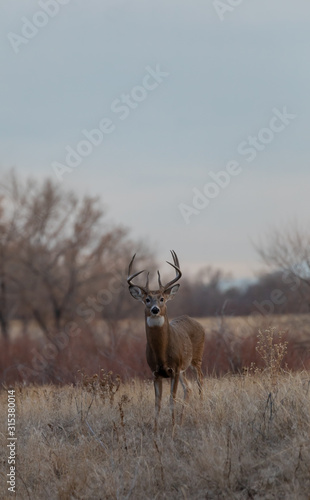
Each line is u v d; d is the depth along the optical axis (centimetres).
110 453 3500
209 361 6312
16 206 15412
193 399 3988
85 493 3225
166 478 3150
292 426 3250
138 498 3089
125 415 4006
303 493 2798
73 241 14938
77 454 3594
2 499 3353
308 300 8231
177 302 14062
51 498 3284
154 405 4144
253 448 3192
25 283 15312
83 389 4678
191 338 4450
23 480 3506
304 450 3002
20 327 17862
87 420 4012
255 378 4181
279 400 3525
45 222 15275
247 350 6244
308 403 3359
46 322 15538
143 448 3525
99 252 14875
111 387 4238
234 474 3014
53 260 15212
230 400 3722
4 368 8975
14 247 15350
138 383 5050
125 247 15000
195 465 3152
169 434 3616
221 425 3447
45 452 3675
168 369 3978
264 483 2942
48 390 5259
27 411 4456
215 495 2980
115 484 3189
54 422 4153
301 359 6306
